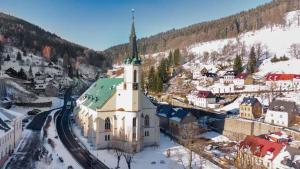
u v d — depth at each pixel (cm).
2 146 8719
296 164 8181
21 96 19262
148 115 11269
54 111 18300
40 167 8769
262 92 18088
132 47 10481
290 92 17438
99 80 13788
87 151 10469
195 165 9356
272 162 8794
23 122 14588
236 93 18788
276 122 12825
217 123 14050
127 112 10500
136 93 10488
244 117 14338
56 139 11794
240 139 12406
